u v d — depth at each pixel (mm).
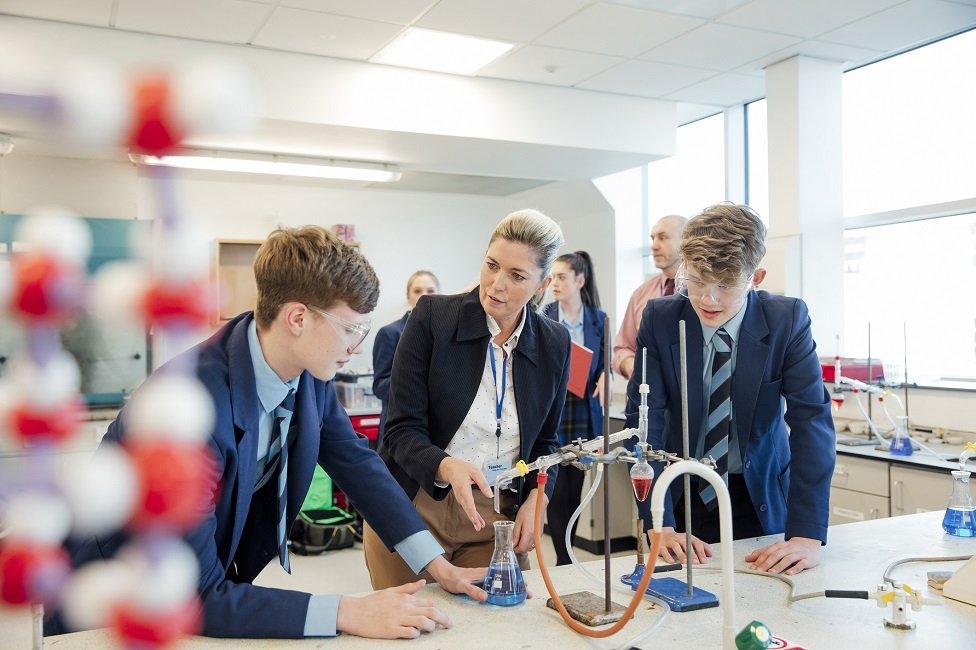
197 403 563
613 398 5426
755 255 1637
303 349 1220
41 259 513
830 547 1698
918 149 4234
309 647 1173
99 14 3512
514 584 1374
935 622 1269
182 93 482
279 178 5727
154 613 547
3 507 545
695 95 5078
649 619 1288
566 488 3680
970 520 1792
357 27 3746
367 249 6359
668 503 1789
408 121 4371
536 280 1679
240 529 1319
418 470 1647
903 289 4273
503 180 5988
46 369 544
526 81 4691
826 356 4324
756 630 1005
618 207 6113
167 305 514
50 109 473
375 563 1796
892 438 3668
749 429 1816
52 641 1166
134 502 536
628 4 3555
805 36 4016
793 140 4363
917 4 3613
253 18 3604
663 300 1953
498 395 1790
